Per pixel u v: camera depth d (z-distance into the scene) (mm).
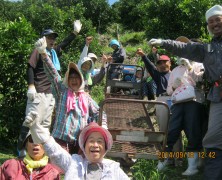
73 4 15164
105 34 13555
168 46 2244
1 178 1656
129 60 8875
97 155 1549
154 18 5453
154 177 2533
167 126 2338
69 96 2303
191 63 2705
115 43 5355
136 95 4062
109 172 1553
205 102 2559
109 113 3055
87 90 3168
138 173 2533
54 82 2334
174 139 2691
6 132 3430
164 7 5250
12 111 3469
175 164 2920
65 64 6883
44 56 2295
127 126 2668
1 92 3514
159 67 3025
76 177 1522
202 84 2572
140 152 2301
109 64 4180
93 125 1575
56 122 2297
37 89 2852
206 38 3572
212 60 2197
